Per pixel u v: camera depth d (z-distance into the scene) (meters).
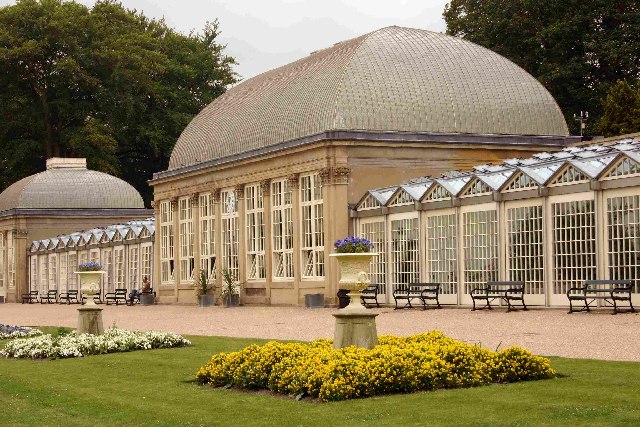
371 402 16.34
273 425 14.87
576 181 36.47
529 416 14.19
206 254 63.66
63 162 93.44
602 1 71.69
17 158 98.31
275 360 19.12
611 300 34.59
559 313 34.91
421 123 51.56
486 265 41.16
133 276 74.38
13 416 17.09
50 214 89.69
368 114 50.88
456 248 42.91
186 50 110.56
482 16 76.94
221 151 61.34
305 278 51.97
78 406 17.83
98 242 78.50
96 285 33.44
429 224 44.66
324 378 17.16
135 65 99.88
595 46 70.56
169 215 69.19
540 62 75.12
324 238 49.69
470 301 42.09
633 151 34.75
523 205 39.16
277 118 55.62
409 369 17.52
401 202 46.56
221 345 28.38
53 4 98.75
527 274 38.94
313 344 21.44
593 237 35.69
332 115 50.59
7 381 22.12
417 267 45.34
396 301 44.38
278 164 54.06
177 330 37.00
